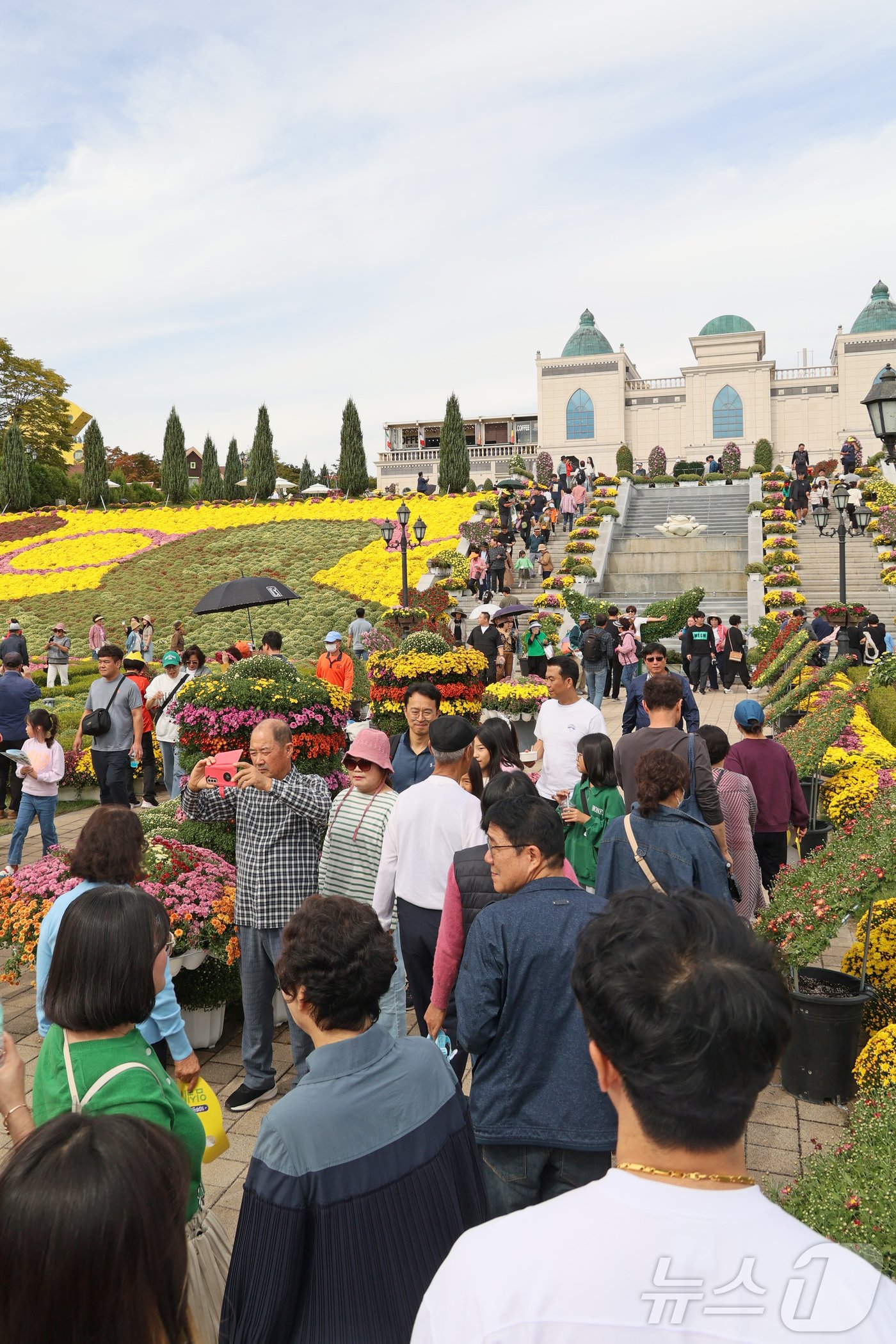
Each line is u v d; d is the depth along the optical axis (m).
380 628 21.55
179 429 51.84
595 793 5.05
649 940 1.23
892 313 57.91
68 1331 1.16
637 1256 1.02
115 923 2.27
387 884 4.27
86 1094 2.16
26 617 32.66
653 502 38.66
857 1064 4.43
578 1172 2.66
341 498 46.16
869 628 17.97
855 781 8.37
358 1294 1.93
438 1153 2.09
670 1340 0.97
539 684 14.07
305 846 4.49
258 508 44.94
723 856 4.89
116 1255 1.16
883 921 5.42
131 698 9.05
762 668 21.05
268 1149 1.98
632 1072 1.14
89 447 51.72
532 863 2.92
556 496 36.81
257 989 4.53
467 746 4.27
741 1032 1.11
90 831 3.52
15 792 11.45
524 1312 0.99
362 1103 2.04
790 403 57.72
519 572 28.80
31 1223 1.16
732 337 57.03
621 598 29.38
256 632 28.38
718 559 30.34
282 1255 1.91
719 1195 1.08
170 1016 3.02
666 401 59.66
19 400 60.34
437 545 32.78
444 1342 1.02
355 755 4.61
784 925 4.68
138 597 33.50
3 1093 2.27
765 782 6.24
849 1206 2.52
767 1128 4.37
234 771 4.42
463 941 3.50
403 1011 4.52
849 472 35.88
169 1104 2.22
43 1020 3.43
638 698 7.96
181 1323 1.28
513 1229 1.08
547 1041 2.65
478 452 62.12
